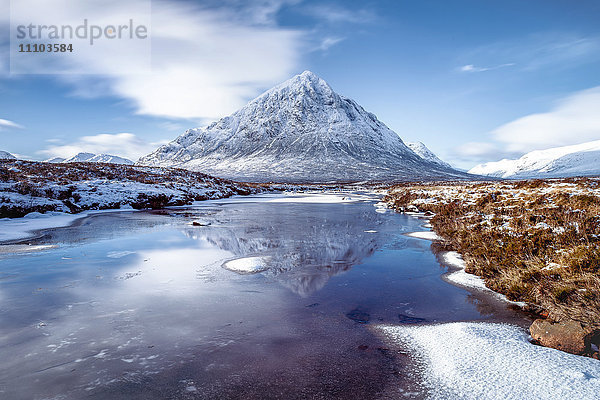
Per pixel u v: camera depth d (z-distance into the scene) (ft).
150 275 23.70
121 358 12.25
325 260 29.12
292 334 14.57
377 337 14.35
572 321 13.65
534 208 43.34
